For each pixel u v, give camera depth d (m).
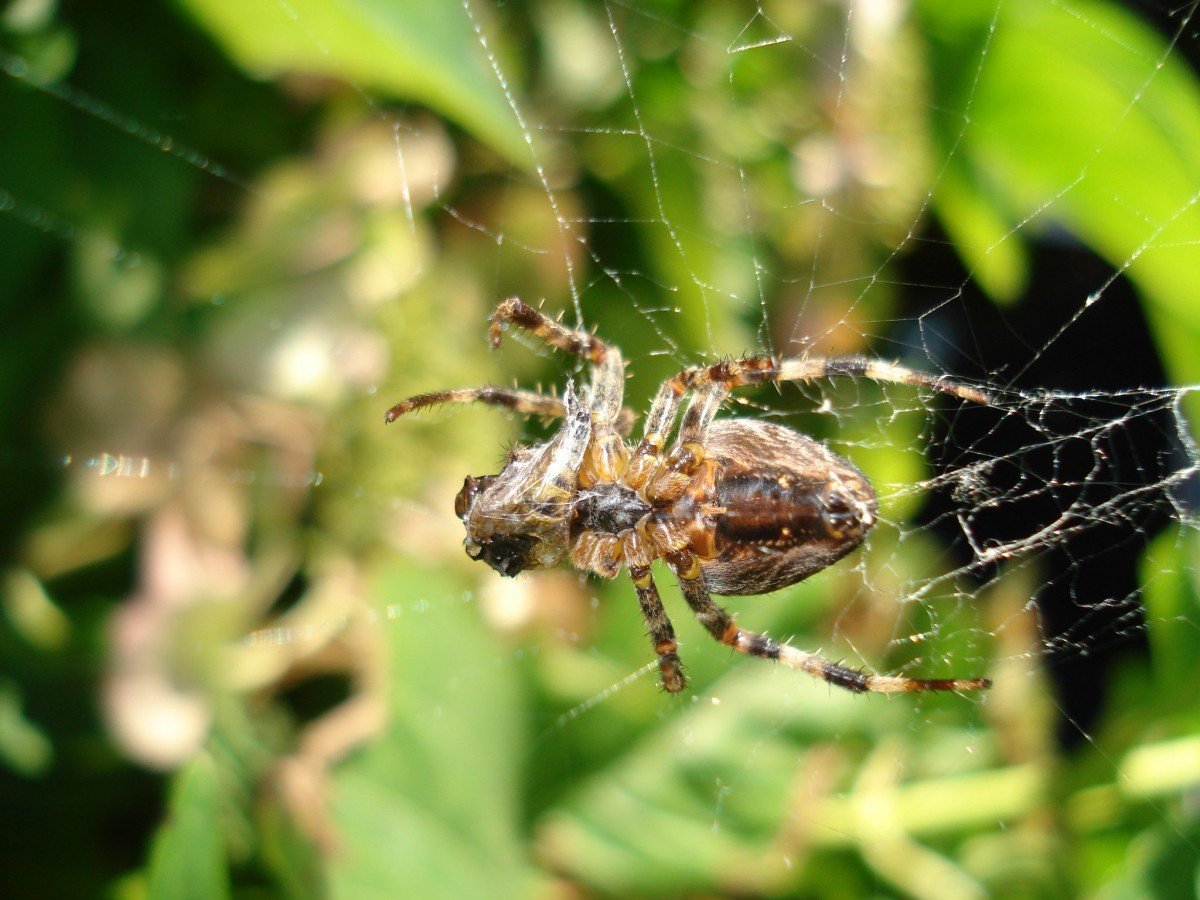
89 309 0.11
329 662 0.10
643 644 0.11
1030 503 0.10
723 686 0.11
